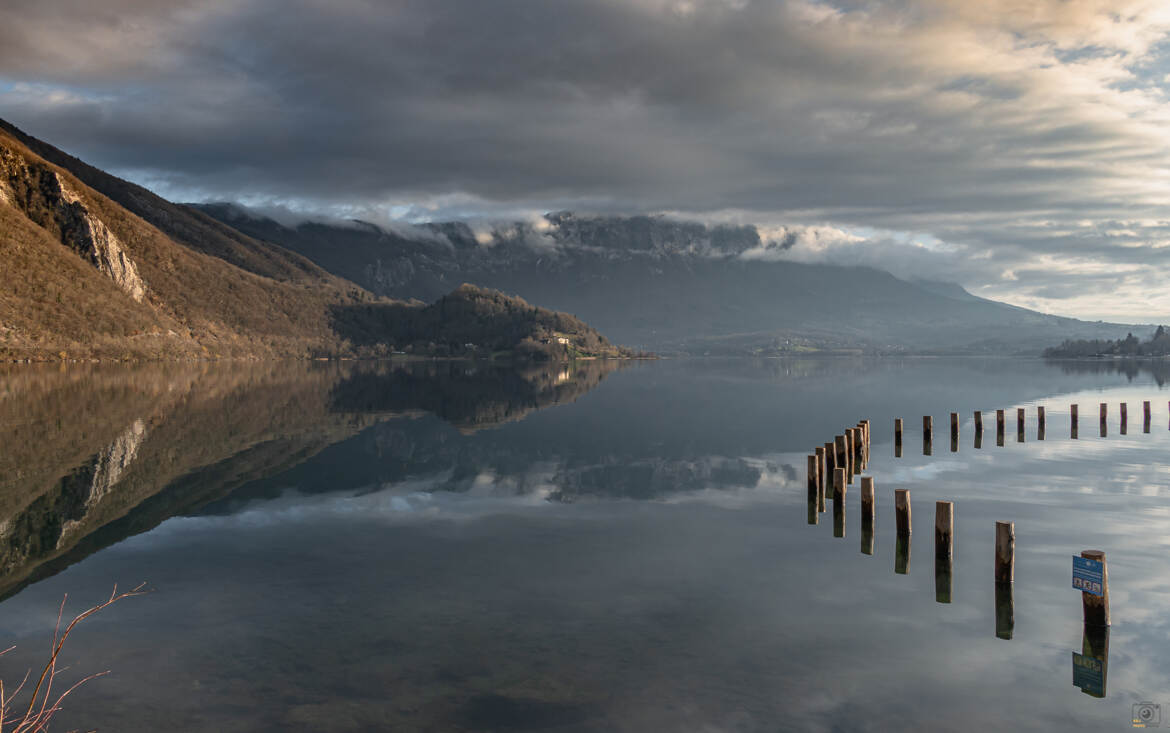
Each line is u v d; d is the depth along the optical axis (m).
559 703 12.65
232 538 23.58
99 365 175.12
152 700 12.77
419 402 81.44
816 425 58.06
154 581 19.22
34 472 34.94
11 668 14.05
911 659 14.41
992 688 13.28
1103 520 25.55
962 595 17.98
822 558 21.17
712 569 20.11
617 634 15.58
